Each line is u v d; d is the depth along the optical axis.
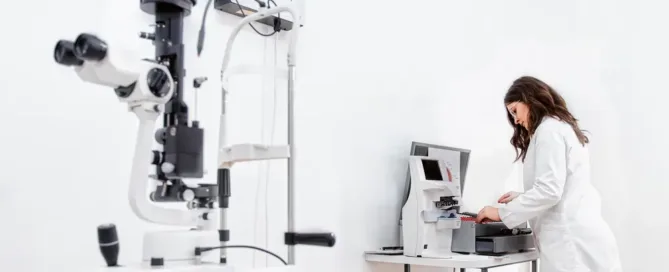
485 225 2.82
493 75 4.02
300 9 2.56
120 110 1.92
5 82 1.66
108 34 1.89
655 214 3.94
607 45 4.18
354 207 2.80
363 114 2.89
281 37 2.50
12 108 1.67
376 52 3.01
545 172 2.63
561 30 4.35
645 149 4.00
